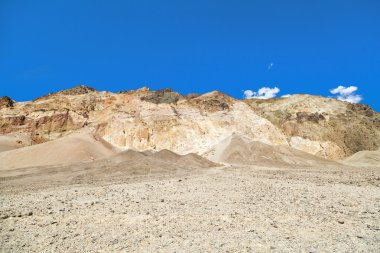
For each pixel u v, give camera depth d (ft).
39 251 38.04
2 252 37.73
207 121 431.84
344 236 41.86
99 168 196.65
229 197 72.13
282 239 40.68
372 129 565.12
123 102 473.26
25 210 58.13
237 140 370.12
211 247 38.09
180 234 42.98
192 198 71.20
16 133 426.92
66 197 74.59
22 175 175.83
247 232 43.70
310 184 96.73
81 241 41.14
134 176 156.25
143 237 42.06
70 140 346.95
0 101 481.46
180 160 262.47
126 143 399.44
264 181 108.27
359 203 63.16
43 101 483.10
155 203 64.90
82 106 473.67
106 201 67.92
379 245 38.47
